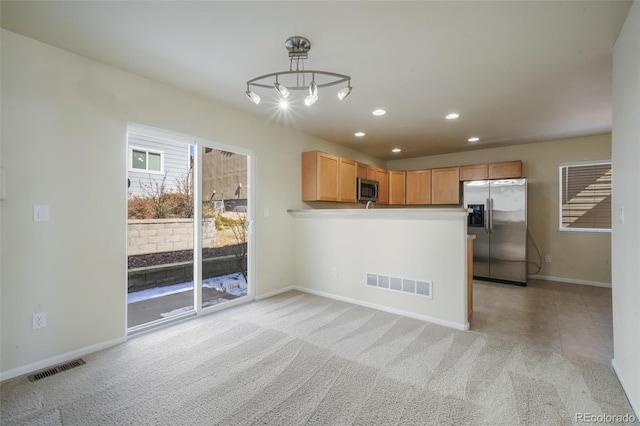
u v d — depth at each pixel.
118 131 2.57
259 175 3.84
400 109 3.47
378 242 3.49
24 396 1.86
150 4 1.74
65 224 2.30
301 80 2.73
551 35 2.02
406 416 1.68
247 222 3.75
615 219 2.08
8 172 2.05
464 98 3.13
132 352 2.42
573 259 4.82
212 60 2.41
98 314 2.46
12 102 2.06
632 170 1.75
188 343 2.57
